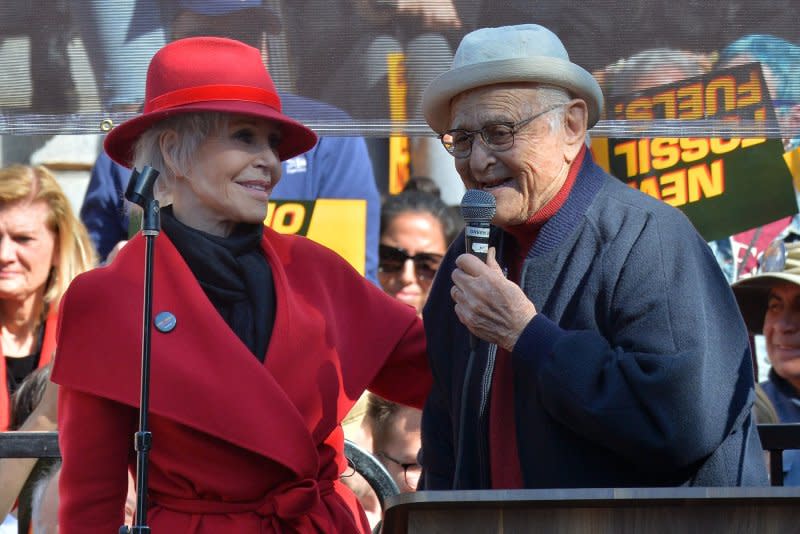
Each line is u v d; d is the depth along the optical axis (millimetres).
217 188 7570
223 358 7297
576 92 7535
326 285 7961
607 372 7012
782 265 11547
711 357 7117
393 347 7969
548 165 7445
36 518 9141
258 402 7254
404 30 9070
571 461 7215
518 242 7785
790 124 9023
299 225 11641
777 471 8633
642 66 9047
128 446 7465
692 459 7016
